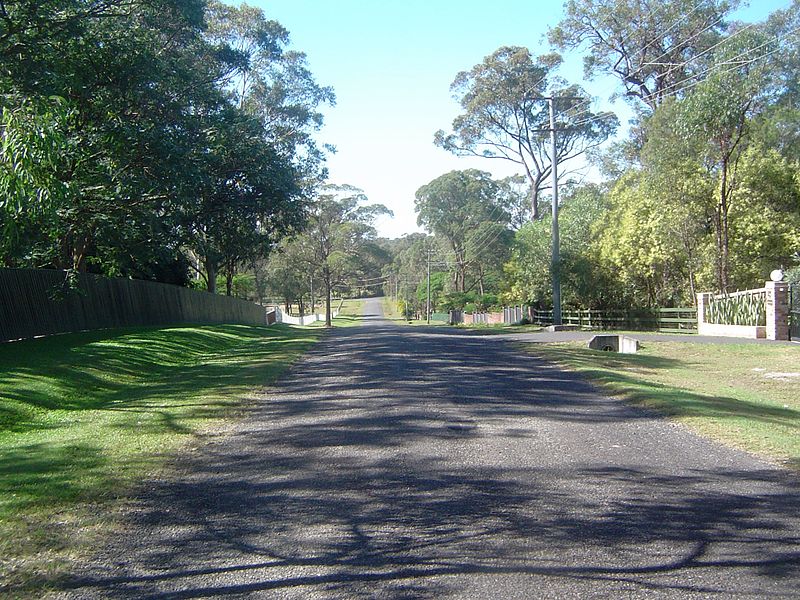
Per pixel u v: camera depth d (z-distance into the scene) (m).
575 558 4.84
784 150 32.41
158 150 17.23
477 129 53.31
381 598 4.28
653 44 41.69
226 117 22.27
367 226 72.44
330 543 5.21
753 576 4.52
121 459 7.70
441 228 78.31
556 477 6.80
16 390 11.69
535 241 43.94
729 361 18.52
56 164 10.70
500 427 9.11
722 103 26.11
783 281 23.70
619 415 9.94
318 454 7.87
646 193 32.59
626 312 35.84
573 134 50.91
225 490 6.58
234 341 28.42
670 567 4.67
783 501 6.03
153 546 5.20
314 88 41.75
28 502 6.14
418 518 5.70
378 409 10.47
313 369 16.12
